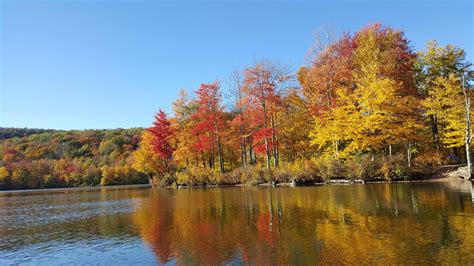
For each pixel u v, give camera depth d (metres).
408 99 30.83
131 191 46.28
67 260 11.27
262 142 42.16
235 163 52.62
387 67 32.78
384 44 36.91
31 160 100.69
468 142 26.45
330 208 17.19
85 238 14.41
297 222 14.34
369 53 35.25
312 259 9.48
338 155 32.50
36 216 22.47
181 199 27.52
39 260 11.48
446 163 31.80
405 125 30.02
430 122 36.47
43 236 15.44
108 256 11.38
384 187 24.97
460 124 29.55
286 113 43.56
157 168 53.47
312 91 38.91
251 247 11.09
